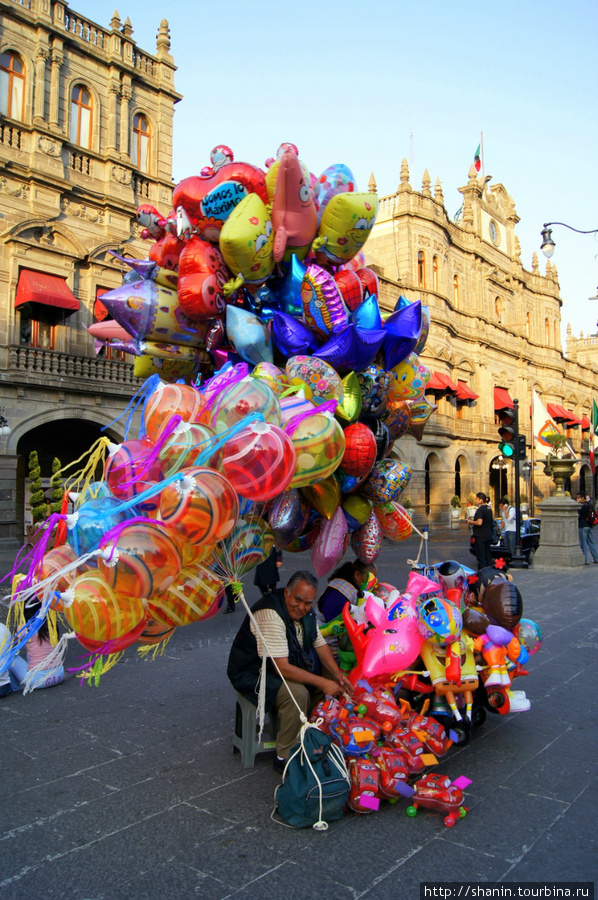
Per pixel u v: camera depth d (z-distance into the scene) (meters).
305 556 16.03
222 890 2.56
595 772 3.69
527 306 41.16
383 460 4.21
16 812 3.23
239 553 3.31
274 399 3.15
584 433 48.84
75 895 2.54
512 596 3.88
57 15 17.19
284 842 2.94
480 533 12.65
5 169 15.91
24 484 18.12
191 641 7.20
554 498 13.54
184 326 3.73
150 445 3.16
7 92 16.28
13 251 16.02
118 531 2.73
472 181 34.56
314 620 3.86
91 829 3.06
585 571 12.90
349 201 3.49
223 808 3.27
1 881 2.63
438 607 3.62
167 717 4.69
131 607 2.83
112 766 3.80
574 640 6.99
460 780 3.30
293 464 3.04
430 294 28.56
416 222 28.52
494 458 35.25
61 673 5.54
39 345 16.95
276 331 3.73
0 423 14.39
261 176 3.50
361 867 2.72
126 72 18.84
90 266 17.61
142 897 2.52
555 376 43.38
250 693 3.63
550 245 14.38
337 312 3.55
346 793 3.14
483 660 4.04
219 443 2.96
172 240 3.69
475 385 34.09
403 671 3.87
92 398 17.22
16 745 4.14
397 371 4.17
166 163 20.14
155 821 3.13
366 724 3.43
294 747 3.35
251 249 3.35
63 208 17.23
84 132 17.95
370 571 4.55
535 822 3.11
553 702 4.98
